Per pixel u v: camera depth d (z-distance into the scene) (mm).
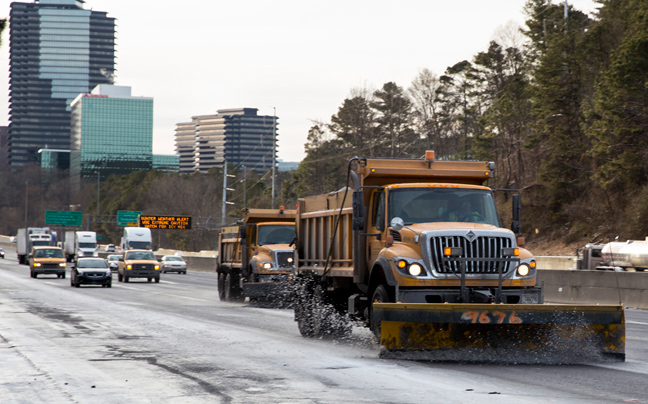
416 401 10734
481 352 14609
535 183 77500
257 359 15578
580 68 74750
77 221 154625
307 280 21375
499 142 92000
